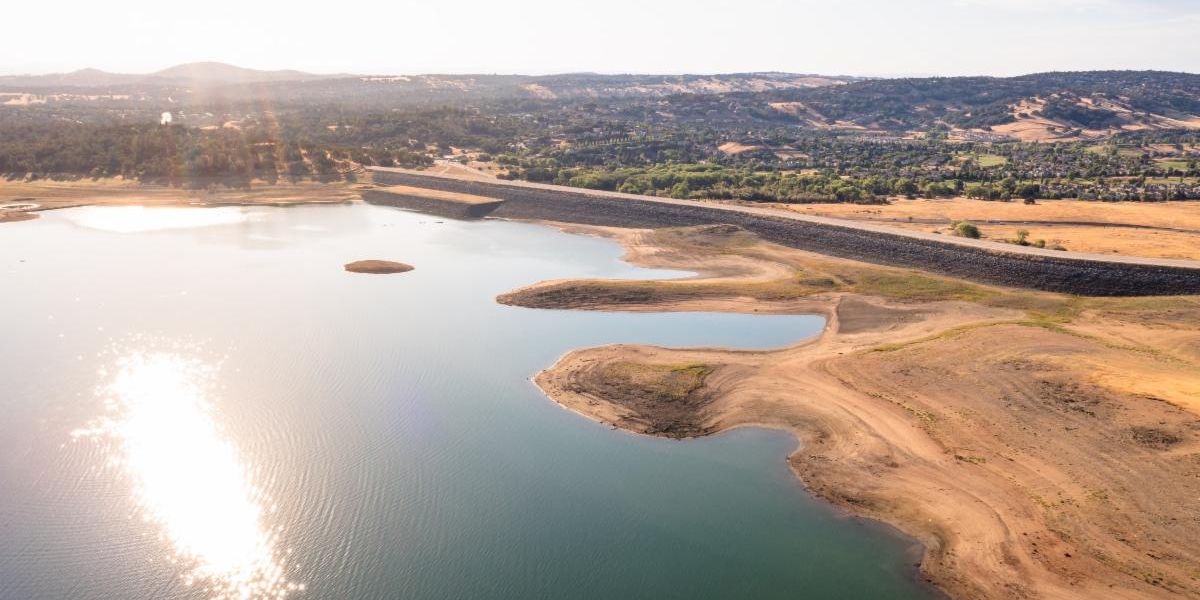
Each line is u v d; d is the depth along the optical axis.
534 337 98.75
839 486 64.12
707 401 79.31
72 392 77.19
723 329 102.94
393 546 54.56
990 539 56.22
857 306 110.75
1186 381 75.19
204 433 69.31
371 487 61.72
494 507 59.88
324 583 50.41
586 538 56.47
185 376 81.94
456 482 63.12
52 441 67.00
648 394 80.75
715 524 58.88
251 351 90.12
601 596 50.25
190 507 58.06
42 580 49.72
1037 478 62.78
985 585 52.00
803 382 82.62
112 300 109.06
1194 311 99.44
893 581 52.81
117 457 64.62
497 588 50.62
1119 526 56.03
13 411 72.69
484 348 93.88
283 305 109.38
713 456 68.94
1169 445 64.31
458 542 55.28
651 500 61.78
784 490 63.78
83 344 90.88
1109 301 107.12
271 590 49.53
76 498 58.66
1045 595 50.69
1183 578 50.78
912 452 68.19
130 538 54.19
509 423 74.06
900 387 80.12
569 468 66.25
